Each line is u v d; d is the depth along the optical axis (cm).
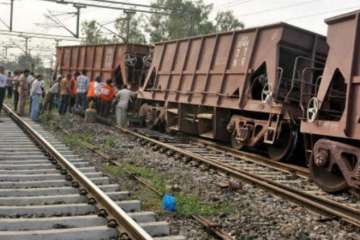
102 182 970
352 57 988
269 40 1443
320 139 1056
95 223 686
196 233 693
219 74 1667
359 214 794
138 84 2461
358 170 927
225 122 1684
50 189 861
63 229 648
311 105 1134
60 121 2200
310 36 1420
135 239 597
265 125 1402
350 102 986
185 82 1892
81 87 2480
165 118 2027
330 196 1003
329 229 740
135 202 791
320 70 1353
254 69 1497
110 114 2408
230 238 660
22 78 2336
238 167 1256
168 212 784
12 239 602
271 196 934
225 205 855
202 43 1806
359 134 951
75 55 3092
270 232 715
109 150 1455
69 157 1253
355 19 993
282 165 1278
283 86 1423
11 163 1130
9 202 783
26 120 2153
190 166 1248
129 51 2477
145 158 1341
